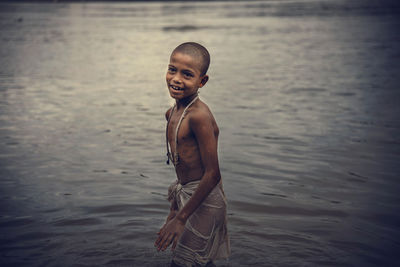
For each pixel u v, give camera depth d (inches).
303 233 111.1
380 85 337.4
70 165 167.0
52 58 574.6
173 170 161.5
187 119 85.4
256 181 149.9
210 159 83.5
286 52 618.8
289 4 2504.9
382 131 207.8
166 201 132.7
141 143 197.0
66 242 106.4
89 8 2472.9
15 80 394.3
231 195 137.7
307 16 1533.0
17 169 162.4
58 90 343.6
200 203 83.8
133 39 850.1
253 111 258.8
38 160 172.9
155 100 301.7
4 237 108.9
